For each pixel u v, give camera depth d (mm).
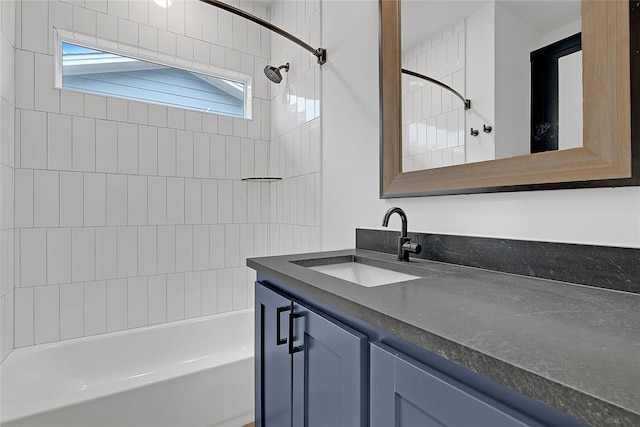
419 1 1366
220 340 2371
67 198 1994
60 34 2006
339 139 1867
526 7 1009
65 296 1993
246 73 2596
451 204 1241
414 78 1382
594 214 874
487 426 475
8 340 1780
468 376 522
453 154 1220
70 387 1881
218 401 1733
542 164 960
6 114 1728
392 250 1471
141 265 2223
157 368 2148
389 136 1480
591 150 859
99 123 2086
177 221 2340
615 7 817
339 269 1389
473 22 1165
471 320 603
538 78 979
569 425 405
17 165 1847
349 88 1791
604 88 836
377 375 670
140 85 2312
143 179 2225
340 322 803
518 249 1018
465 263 1167
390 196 1473
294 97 2332
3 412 1311
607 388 369
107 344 2025
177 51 2338
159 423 1579
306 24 2191
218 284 2490
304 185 2203
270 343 1111
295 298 1012
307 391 913
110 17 2115
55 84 1963
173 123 2324
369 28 1664
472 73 1163
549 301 726
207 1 1777
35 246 1907
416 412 586
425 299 738
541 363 432
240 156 2576
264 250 2670
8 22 1741
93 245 2072
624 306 690
